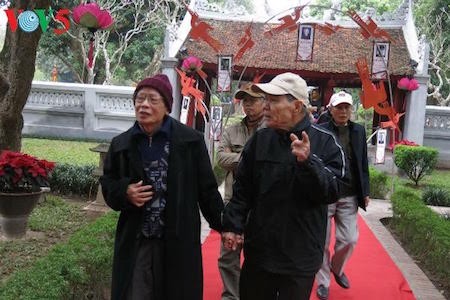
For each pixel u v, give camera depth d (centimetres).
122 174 307
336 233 486
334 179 290
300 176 285
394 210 828
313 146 304
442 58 2552
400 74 1739
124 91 1880
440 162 1803
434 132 1797
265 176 301
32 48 780
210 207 316
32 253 592
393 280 546
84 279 393
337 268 495
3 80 771
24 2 789
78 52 2517
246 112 429
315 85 2005
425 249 646
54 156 1453
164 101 301
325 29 1530
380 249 670
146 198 295
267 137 306
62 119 1928
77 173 942
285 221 297
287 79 299
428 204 1127
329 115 506
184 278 297
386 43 1279
